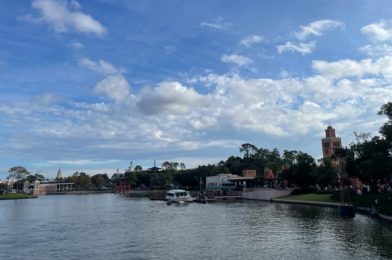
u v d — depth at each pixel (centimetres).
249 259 4116
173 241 5406
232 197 16062
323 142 18075
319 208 9438
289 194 13800
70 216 10112
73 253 4781
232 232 6066
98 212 11306
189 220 8206
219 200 15275
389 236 5031
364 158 9831
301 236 5378
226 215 8931
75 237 6109
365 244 4584
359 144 10106
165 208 12350
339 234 5372
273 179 17450
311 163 13675
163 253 4575
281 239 5219
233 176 19512
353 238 5006
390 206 6694
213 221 7794
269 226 6575
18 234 6631
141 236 5988
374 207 7281
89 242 5569
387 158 8006
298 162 13912
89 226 7588
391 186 9669
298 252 4341
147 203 15688
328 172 12425
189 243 5194
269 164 19538
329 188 13400
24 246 5394
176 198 15125
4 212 12050
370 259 3881
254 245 4862
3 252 4978
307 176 13488
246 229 6344
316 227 6150
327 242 4844
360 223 6359
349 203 8469
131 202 16850
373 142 8550
